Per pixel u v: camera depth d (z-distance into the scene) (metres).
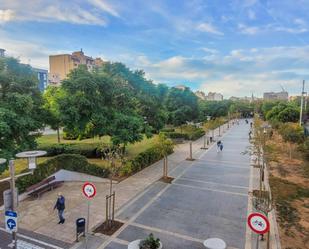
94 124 19.73
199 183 17.05
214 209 12.66
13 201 7.64
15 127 13.75
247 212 12.30
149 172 19.67
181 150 29.92
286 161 23.50
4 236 10.04
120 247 9.26
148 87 29.36
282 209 12.61
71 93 18.55
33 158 7.73
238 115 93.56
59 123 17.98
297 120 43.38
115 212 12.19
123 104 21.47
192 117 41.91
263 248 9.20
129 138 18.91
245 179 18.05
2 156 13.24
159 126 28.38
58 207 10.98
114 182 16.86
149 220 11.41
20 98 14.02
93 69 25.03
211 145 33.97
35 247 9.25
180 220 11.43
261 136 25.77
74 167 17.03
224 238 9.91
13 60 15.72
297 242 9.61
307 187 16.02
